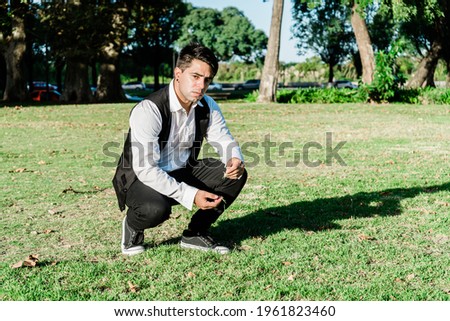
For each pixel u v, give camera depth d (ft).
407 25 128.16
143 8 101.19
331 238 14.62
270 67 85.61
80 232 15.58
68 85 99.04
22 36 100.94
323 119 57.16
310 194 20.81
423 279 11.69
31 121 53.98
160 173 12.39
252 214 17.53
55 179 24.22
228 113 63.87
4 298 10.83
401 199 19.69
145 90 208.44
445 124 51.29
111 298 10.80
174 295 10.92
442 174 25.07
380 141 38.86
